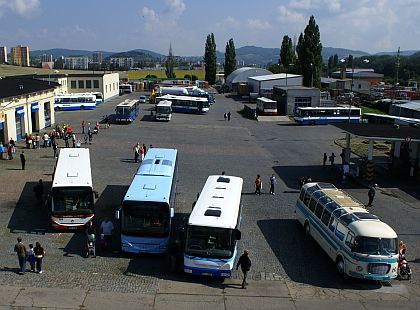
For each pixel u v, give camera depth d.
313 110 73.81
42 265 21.56
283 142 57.75
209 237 20.80
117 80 113.06
